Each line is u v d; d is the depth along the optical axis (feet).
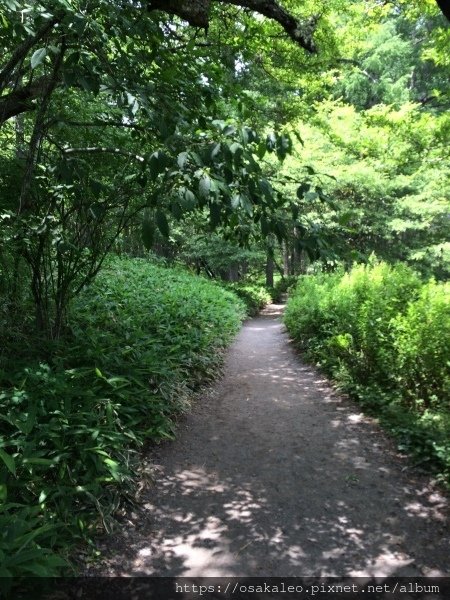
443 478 11.70
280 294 90.02
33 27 9.20
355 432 15.55
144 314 21.77
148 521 10.46
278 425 16.74
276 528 10.22
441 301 16.11
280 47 25.63
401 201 54.44
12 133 15.99
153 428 14.17
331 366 22.67
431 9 26.78
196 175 6.46
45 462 9.00
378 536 9.81
